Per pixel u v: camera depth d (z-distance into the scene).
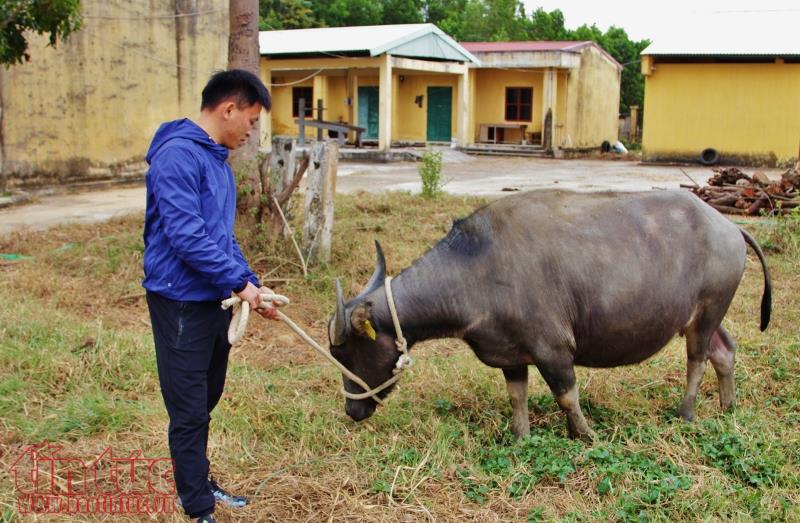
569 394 4.75
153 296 3.66
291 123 31.03
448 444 4.72
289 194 9.10
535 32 47.00
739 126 25.55
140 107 19.16
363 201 13.37
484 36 46.97
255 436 4.90
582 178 20.88
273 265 8.88
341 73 30.33
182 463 3.68
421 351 6.70
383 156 25.78
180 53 20.09
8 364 5.78
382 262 4.80
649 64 26.06
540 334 4.62
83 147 17.75
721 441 4.68
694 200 5.15
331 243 9.27
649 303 4.79
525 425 4.98
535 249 4.63
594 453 4.48
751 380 5.85
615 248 4.75
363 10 43.44
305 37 27.94
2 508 3.98
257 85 3.70
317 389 5.74
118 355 6.00
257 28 9.91
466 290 4.61
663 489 4.12
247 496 4.20
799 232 10.48
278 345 6.90
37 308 7.25
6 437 4.75
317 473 4.46
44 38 16.53
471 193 16.53
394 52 25.61
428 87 30.61
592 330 4.77
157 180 3.49
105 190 17.94
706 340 5.18
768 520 3.91
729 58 25.27
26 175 16.44
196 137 3.60
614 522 3.95
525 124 30.55
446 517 4.02
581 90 30.94
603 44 42.81
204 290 3.63
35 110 16.53
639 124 42.25
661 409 5.48
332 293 8.18
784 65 24.73
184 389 3.66
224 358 3.99
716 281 5.06
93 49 17.77
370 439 4.84
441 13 50.88
